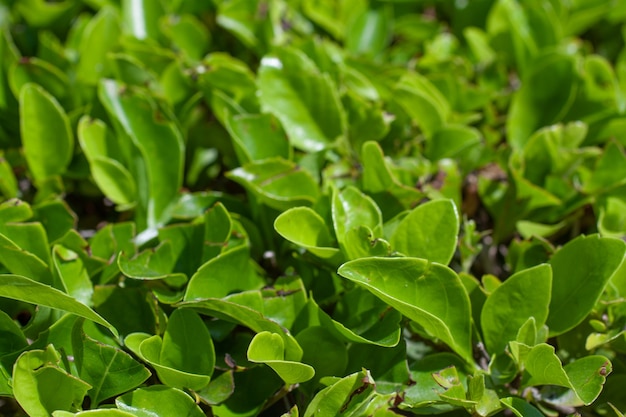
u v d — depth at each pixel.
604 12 0.72
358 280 0.55
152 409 0.55
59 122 0.62
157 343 0.56
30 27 0.71
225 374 0.56
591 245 0.58
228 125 0.61
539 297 0.57
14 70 0.64
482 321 0.58
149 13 0.70
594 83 0.67
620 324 0.58
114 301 0.58
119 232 0.60
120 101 0.62
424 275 0.56
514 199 0.63
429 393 0.56
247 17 0.69
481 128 0.67
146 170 0.62
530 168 0.63
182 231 0.59
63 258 0.58
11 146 0.66
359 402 0.55
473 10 0.73
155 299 0.57
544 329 0.57
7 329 0.56
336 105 0.63
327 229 0.58
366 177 0.60
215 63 0.64
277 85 0.63
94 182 0.65
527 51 0.69
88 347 0.55
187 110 0.65
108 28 0.67
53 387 0.54
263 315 0.55
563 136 0.64
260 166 0.60
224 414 0.56
